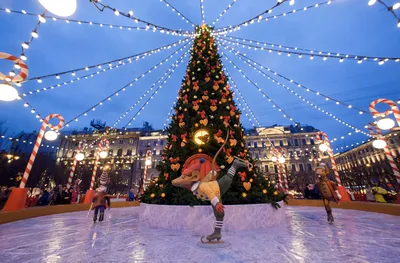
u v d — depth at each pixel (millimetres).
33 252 2820
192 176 3467
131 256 2611
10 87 4188
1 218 5363
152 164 43875
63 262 2434
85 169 40812
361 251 2648
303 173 41250
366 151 39750
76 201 11883
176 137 5504
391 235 3471
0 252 2830
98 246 3086
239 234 3686
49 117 7645
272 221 4527
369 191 10312
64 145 44812
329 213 4883
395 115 6414
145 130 50469
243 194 4523
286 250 2750
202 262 2379
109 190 39000
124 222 5516
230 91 6699
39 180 34031
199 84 6406
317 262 2305
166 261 2426
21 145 35094
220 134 5223
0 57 4691
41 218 6555
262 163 43469
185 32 7695
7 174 26891
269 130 46344
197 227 4062
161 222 4426
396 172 6707
